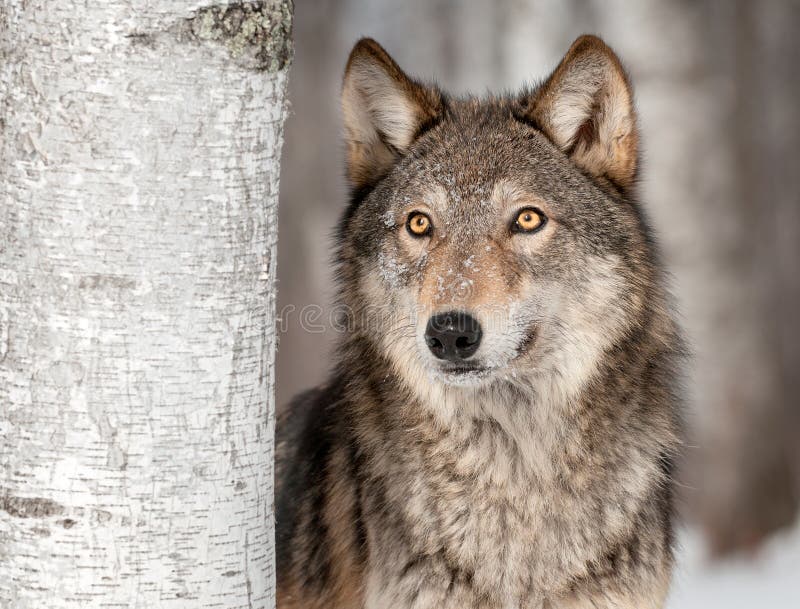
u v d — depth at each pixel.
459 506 8.29
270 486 6.59
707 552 19.95
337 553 8.87
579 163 8.93
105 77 5.81
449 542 8.26
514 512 8.27
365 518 8.51
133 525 6.00
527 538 8.23
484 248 8.27
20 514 5.95
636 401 8.59
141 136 5.88
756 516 19.98
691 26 19.86
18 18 5.85
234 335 6.22
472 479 8.33
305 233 31.67
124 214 5.89
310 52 34.03
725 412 20.05
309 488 9.54
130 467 5.98
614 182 8.99
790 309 37.66
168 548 6.07
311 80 33.66
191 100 5.95
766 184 21.64
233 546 6.28
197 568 6.16
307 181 32.38
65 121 5.82
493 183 8.46
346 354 9.12
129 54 5.82
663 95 19.86
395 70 9.15
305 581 9.35
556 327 8.51
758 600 16.22
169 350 6.02
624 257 8.68
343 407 9.16
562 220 8.51
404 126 9.26
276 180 6.48
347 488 8.88
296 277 31.23
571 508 8.28
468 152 8.71
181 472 6.09
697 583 17.73
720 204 20.05
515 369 8.33
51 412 5.92
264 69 6.21
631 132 8.91
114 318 5.92
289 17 6.39
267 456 6.53
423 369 8.41
